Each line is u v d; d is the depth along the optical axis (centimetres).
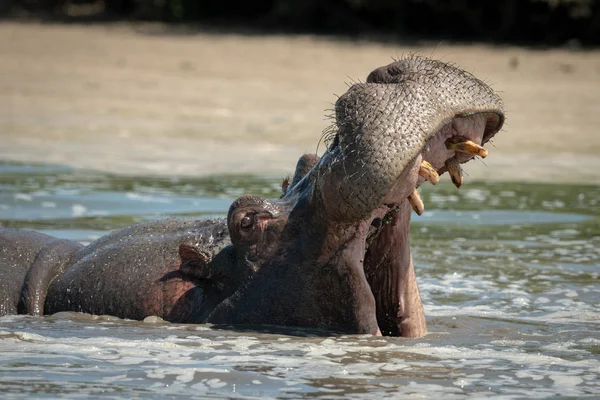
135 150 5959
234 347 2130
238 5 16225
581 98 8831
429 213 4238
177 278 2411
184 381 1888
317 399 1786
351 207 2062
